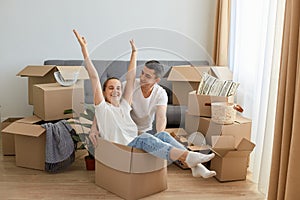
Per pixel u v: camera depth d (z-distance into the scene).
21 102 3.91
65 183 2.66
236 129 2.89
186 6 4.03
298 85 1.98
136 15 3.96
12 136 3.17
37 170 2.88
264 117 2.71
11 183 2.64
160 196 2.49
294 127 2.01
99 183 2.62
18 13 3.75
